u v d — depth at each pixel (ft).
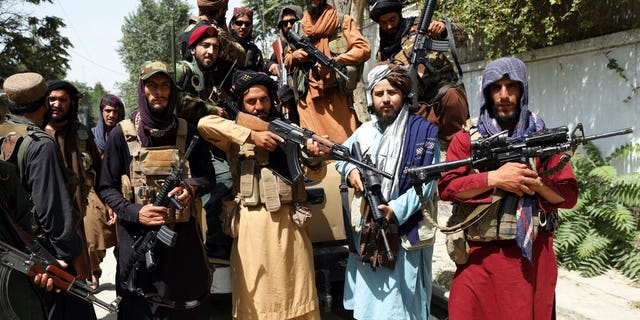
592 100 20.81
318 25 17.07
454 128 16.26
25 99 10.09
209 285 11.08
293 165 11.00
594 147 20.48
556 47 21.86
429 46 15.23
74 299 10.47
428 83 16.67
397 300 10.85
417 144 10.90
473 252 9.36
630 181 17.67
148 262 9.92
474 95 27.55
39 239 9.63
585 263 17.56
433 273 17.65
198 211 11.32
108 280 19.03
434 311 15.30
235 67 15.53
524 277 8.95
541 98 23.18
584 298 15.53
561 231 18.16
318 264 13.30
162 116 10.37
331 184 13.80
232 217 11.47
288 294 11.10
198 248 10.85
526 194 8.91
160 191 10.18
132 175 10.39
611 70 19.97
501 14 22.54
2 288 8.48
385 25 16.21
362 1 24.93
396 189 10.82
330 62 16.60
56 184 9.54
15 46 69.72
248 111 11.48
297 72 17.70
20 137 9.53
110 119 18.40
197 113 12.52
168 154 10.45
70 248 9.61
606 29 20.21
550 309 9.11
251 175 11.10
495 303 9.19
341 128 17.49
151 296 10.44
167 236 9.94
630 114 19.35
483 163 8.98
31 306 9.08
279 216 11.14
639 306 14.82
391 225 10.66
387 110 11.00
